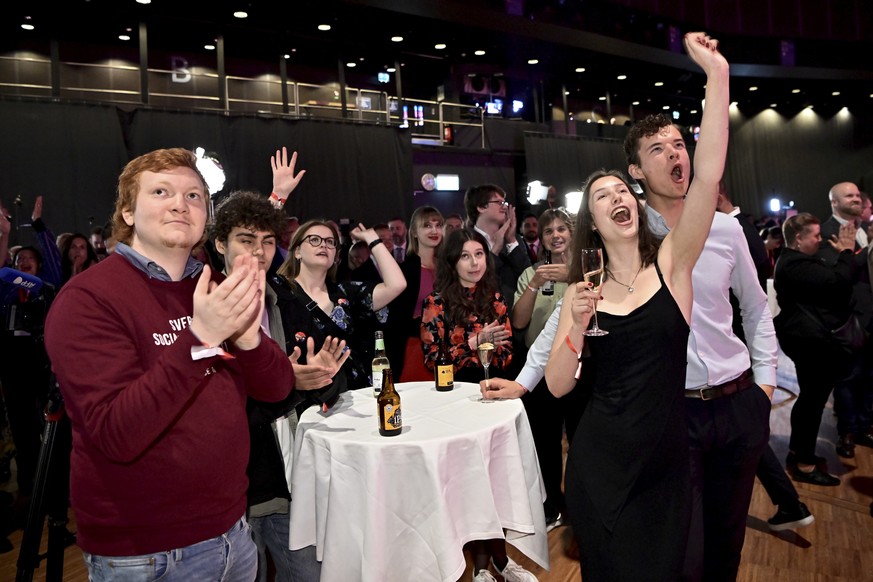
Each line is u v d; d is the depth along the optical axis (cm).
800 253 351
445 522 194
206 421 126
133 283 124
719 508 188
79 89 1010
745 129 1953
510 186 1445
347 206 1134
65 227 866
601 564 166
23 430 378
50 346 114
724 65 159
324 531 205
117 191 133
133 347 119
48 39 1148
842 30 1698
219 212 214
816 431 356
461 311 290
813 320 343
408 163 1216
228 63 1319
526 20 1245
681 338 167
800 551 279
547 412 319
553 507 319
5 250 333
